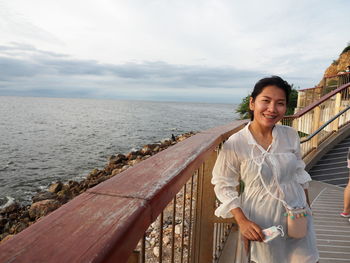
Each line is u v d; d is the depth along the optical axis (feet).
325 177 18.17
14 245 1.62
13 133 112.57
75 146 81.25
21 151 72.84
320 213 12.01
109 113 296.51
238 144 4.77
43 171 52.54
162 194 2.72
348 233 10.15
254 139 4.76
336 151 21.13
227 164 4.83
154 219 2.59
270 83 4.62
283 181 4.67
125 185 2.75
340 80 40.68
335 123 22.77
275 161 4.60
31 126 145.07
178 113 318.65
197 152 4.37
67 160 62.18
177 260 9.68
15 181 45.62
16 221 28.58
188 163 3.73
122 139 97.50
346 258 8.51
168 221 12.93
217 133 6.31
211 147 5.28
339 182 17.15
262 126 4.85
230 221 6.53
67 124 157.48
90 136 104.63
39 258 1.52
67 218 2.00
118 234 1.83
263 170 4.62
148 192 2.57
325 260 8.40
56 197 35.83
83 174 50.65
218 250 7.89
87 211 2.13
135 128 137.90
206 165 6.61
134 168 3.39
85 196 2.44
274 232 4.21
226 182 4.77
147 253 10.29
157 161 3.76
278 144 4.75
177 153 4.25
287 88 4.70
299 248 4.72
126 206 2.25
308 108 19.77
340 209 12.44
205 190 6.61
